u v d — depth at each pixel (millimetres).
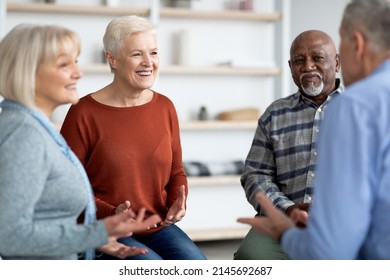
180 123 7352
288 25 7719
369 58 2496
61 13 7254
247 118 7699
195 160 7773
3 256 2773
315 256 2365
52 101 2926
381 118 2314
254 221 2668
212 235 7578
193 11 7422
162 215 3820
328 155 2354
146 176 3752
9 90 2803
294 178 3918
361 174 2297
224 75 7789
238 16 7574
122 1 7410
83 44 7332
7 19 7113
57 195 2785
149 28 3742
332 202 2311
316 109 3936
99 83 7406
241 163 7715
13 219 2637
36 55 2812
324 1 8531
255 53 7852
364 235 2357
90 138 3713
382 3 2459
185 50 7488
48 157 2736
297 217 2896
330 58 3904
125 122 3752
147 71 3725
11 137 2701
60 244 2729
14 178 2646
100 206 3576
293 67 3992
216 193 7883
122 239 3576
